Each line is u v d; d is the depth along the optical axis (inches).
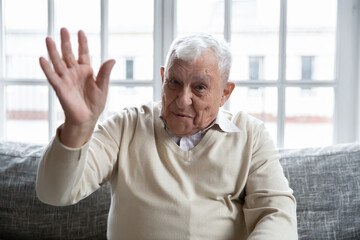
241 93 69.2
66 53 32.7
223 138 47.6
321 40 68.4
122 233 44.4
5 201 56.5
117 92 70.6
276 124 69.3
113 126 47.3
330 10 67.7
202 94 43.1
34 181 56.9
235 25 68.1
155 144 46.8
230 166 46.4
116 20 69.0
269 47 68.2
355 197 54.6
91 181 41.8
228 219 46.1
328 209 54.1
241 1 67.4
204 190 45.5
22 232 56.0
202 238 44.1
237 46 68.4
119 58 70.0
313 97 69.4
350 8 67.1
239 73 69.2
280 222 41.9
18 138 73.3
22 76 71.6
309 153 58.3
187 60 42.0
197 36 44.2
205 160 46.0
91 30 69.4
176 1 67.7
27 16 70.2
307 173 55.6
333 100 69.1
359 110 67.3
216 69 43.4
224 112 52.7
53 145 35.0
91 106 33.9
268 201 44.6
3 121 71.7
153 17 68.5
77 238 55.9
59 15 69.2
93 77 33.9
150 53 69.7
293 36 68.4
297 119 70.3
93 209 56.2
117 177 46.2
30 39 70.7
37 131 73.0
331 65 69.0
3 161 58.8
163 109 45.4
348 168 56.0
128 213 44.5
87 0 68.7
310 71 69.2
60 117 72.4
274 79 68.7
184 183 45.1
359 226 54.2
